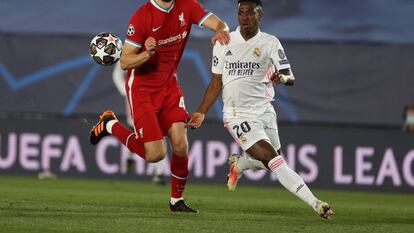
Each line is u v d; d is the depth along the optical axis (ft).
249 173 185.88
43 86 188.44
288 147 184.65
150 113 103.09
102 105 186.70
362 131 183.73
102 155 188.34
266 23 193.26
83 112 187.32
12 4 199.00
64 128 188.75
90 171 188.55
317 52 184.24
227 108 105.19
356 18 193.88
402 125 183.83
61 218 94.89
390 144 183.21
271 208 123.95
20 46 188.75
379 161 183.32
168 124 104.99
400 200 161.17
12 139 189.57
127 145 107.86
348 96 184.14
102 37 105.81
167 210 110.63
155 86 103.71
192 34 189.67
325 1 197.57
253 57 103.14
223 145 184.85
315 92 184.44
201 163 185.37
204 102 104.99
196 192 159.94
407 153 182.70
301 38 189.98
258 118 103.86
